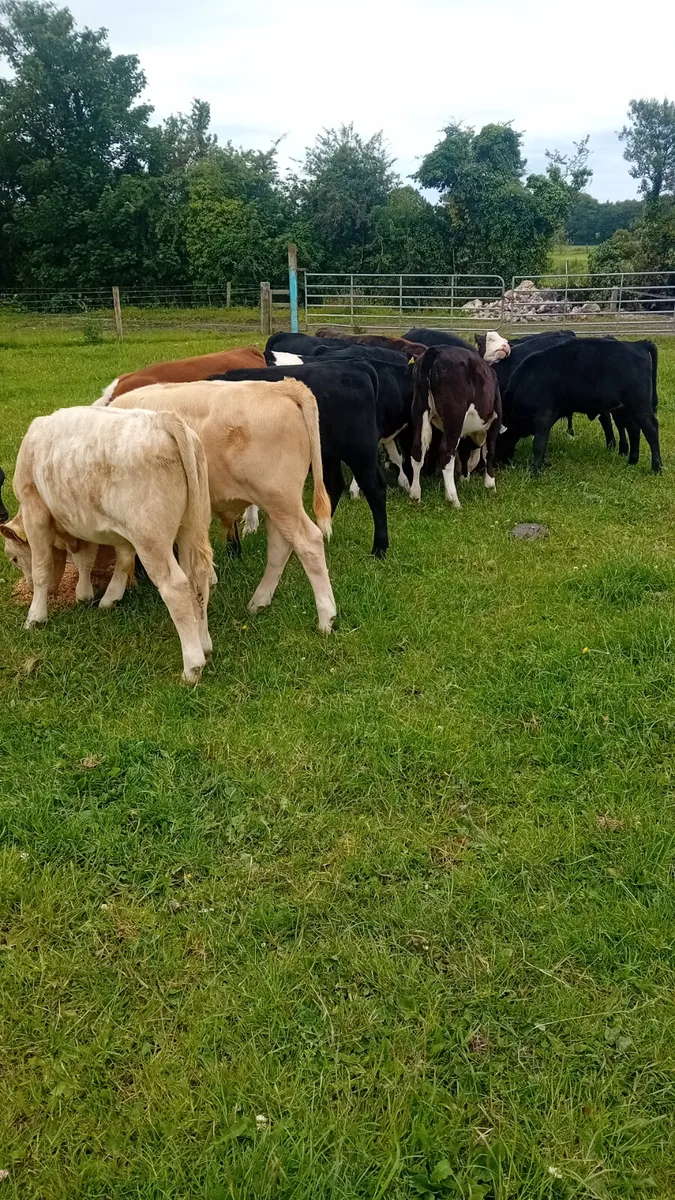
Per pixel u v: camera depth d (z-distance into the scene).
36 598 5.36
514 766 3.96
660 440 9.92
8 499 8.45
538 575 6.00
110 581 5.83
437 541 6.82
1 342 20.92
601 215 73.31
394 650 5.04
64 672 4.81
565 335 10.20
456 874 3.30
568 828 3.56
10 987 2.87
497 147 32.06
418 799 3.75
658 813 3.61
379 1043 2.68
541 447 8.62
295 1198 2.22
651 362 8.32
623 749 4.02
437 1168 2.29
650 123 36.62
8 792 3.81
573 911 3.14
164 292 35.84
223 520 5.55
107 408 4.66
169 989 2.86
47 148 40.22
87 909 3.18
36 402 12.53
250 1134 2.40
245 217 34.59
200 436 4.99
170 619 5.40
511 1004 2.78
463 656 4.88
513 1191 2.27
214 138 45.97
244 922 3.10
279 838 3.52
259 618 5.42
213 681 4.69
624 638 4.88
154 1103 2.50
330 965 2.94
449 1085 2.56
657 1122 2.43
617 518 7.32
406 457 8.25
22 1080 2.58
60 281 38.31
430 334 10.91
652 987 2.82
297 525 5.13
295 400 5.00
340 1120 2.43
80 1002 2.83
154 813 3.65
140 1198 2.27
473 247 32.88
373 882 3.29
